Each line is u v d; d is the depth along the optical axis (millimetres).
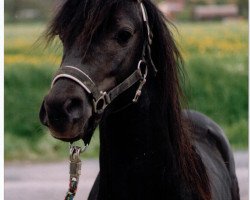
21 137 12156
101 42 3371
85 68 3324
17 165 10727
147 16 3691
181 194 3648
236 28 19203
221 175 4461
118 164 3609
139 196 3596
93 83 3326
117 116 3594
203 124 4871
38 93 13281
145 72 3586
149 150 3596
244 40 16953
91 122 3381
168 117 3713
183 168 3703
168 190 3613
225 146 4910
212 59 15047
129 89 3535
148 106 3613
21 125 12398
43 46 3779
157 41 3721
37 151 11570
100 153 3668
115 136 3609
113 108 3545
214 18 24469
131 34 3465
